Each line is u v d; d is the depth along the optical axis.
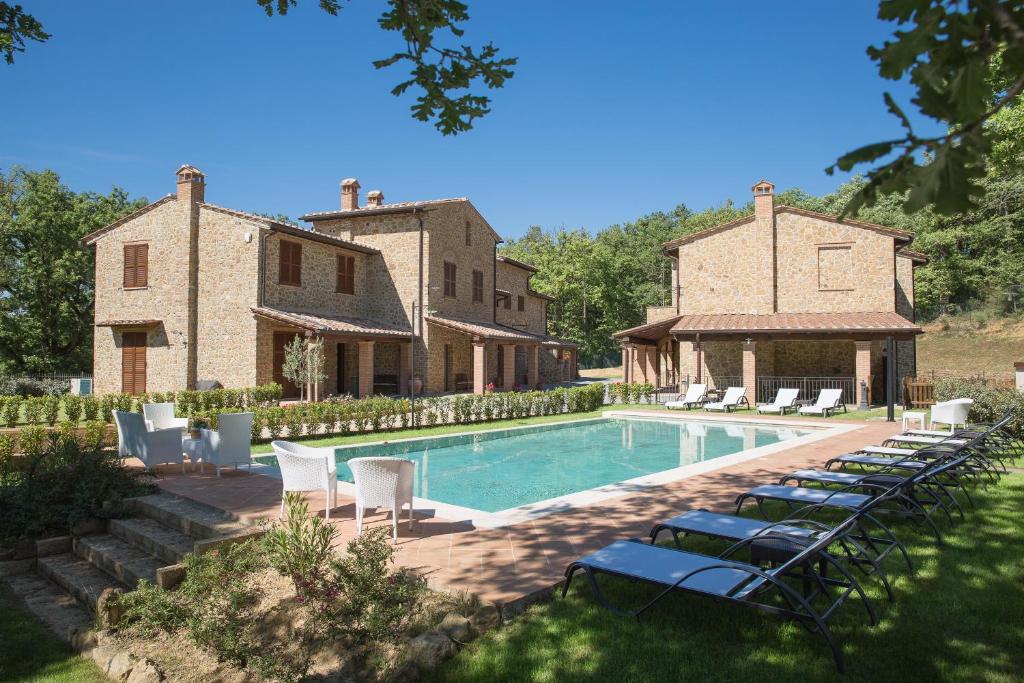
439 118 4.04
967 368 34.78
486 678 3.43
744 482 8.27
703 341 23.86
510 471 11.25
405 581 4.32
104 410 16.86
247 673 3.72
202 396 18.70
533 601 4.41
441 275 27.77
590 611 4.19
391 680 3.43
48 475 6.99
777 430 16.62
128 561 5.77
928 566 4.89
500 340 26.83
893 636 3.76
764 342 24.59
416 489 9.69
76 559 6.34
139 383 24.19
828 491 6.14
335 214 27.59
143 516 7.07
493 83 3.96
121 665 3.93
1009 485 7.61
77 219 32.41
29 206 31.34
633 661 3.54
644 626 3.96
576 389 20.91
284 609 4.33
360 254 27.22
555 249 56.72
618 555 4.33
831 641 3.36
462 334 29.41
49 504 6.75
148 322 23.48
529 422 17.38
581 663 3.54
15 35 7.04
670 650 3.65
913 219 44.72
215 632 3.89
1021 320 38.28
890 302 22.58
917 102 1.60
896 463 7.59
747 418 17.75
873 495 6.56
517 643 3.80
